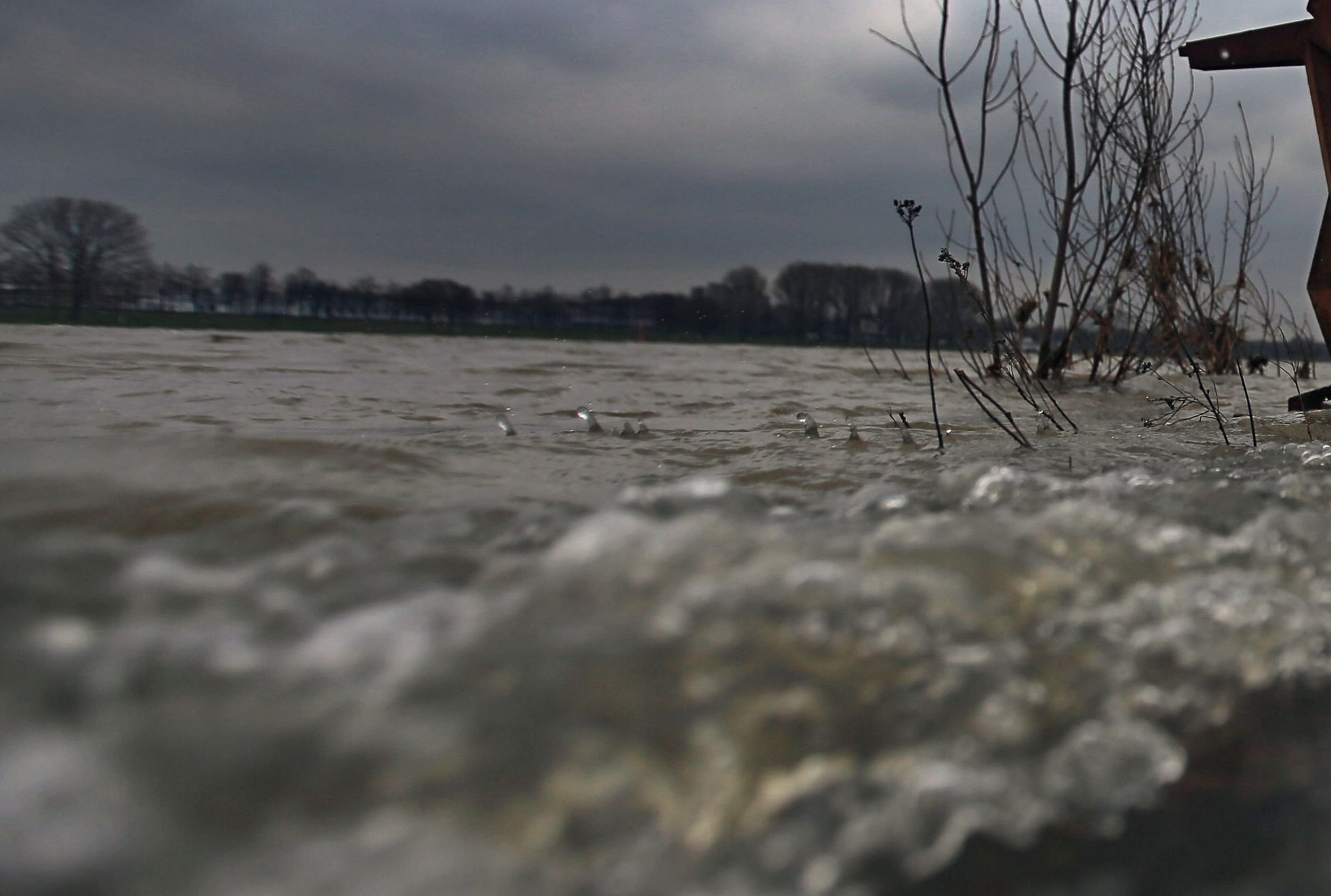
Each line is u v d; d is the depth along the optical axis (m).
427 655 0.72
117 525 1.14
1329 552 1.16
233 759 0.61
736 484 1.85
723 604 0.82
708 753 0.67
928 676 0.78
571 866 0.57
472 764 0.62
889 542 1.02
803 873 0.60
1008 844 0.64
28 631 0.75
